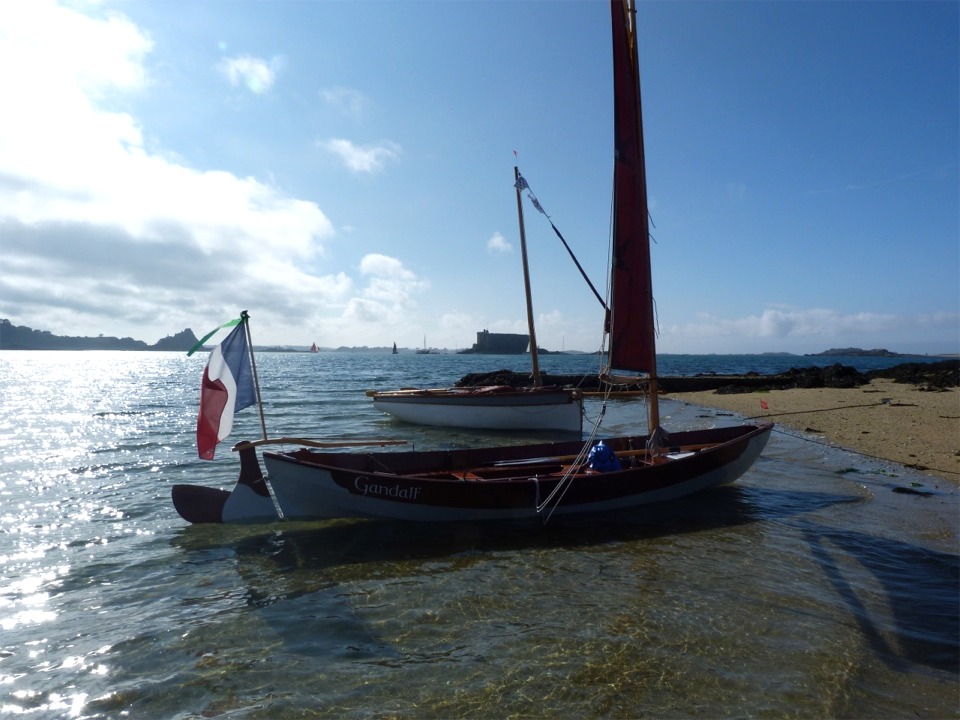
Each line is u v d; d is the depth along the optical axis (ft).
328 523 33.94
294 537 32.35
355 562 28.68
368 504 33.09
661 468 37.29
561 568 27.68
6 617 23.32
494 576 26.78
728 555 29.17
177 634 21.70
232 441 69.72
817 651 19.86
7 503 40.29
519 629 21.70
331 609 23.59
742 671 18.70
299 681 18.53
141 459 57.52
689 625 21.79
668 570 27.27
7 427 85.56
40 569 28.22
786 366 364.79
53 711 17.25
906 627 21.57
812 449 56.24
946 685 17.89
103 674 19.17
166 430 82.28
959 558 28.45
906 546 30.19
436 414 77.36
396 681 18.45
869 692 17.52
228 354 32.94
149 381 226.17
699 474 38.96
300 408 105.19
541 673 18.76
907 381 126.52
